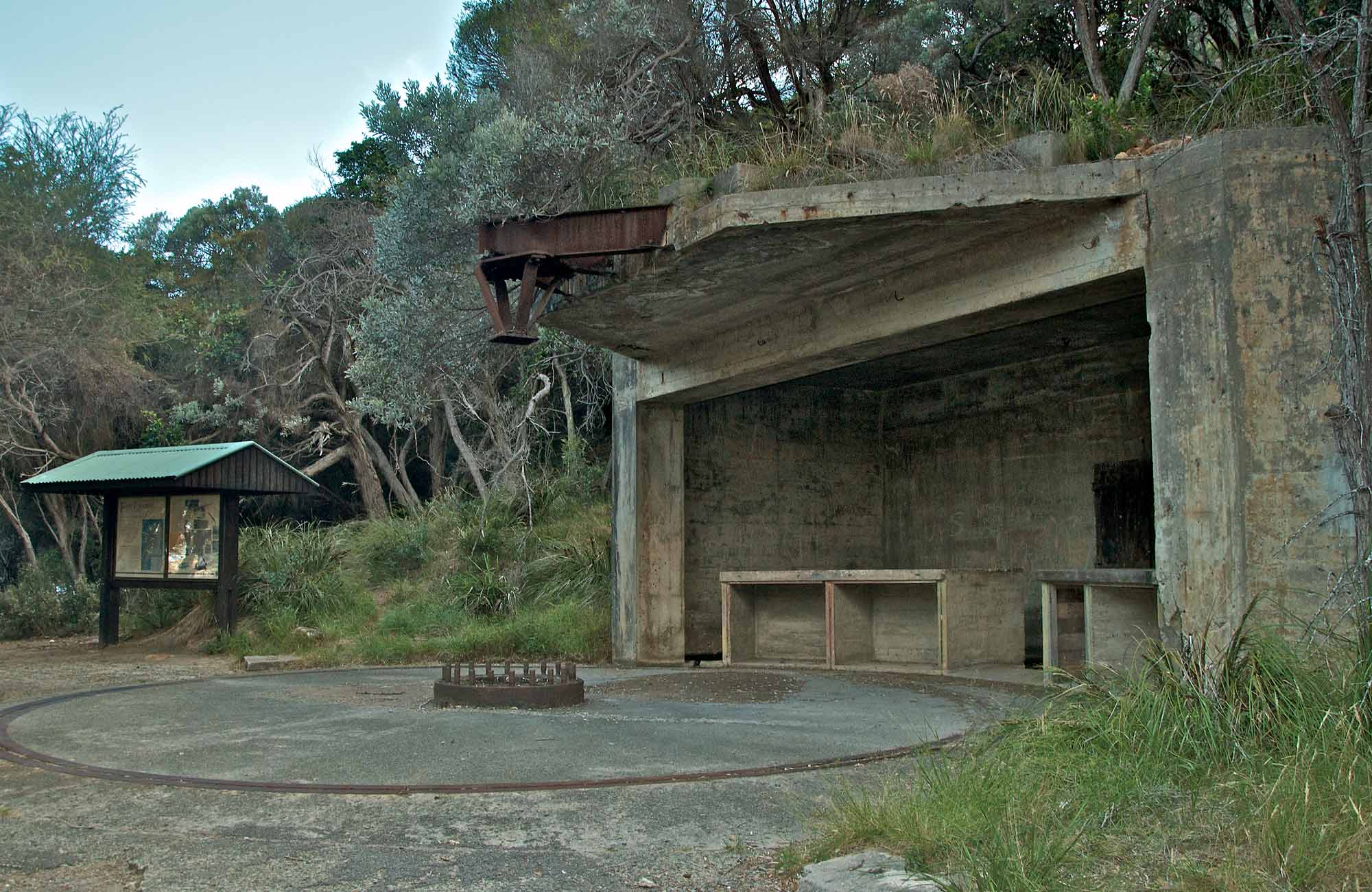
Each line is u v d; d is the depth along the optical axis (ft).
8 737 24.85
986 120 33.78
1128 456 40.01
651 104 45.88
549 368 70.90
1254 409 21.71
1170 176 23.27
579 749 22.65
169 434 74.38
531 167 38.47
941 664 36.65
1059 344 40.57
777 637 42.78
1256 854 11.94
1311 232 21.90
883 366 44.78
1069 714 18.81
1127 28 40.06
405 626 48.29
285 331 78.43
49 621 55.72
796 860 14.15
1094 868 12.22
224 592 46.24
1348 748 14.19
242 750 22.75
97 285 62.95
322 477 84.53
